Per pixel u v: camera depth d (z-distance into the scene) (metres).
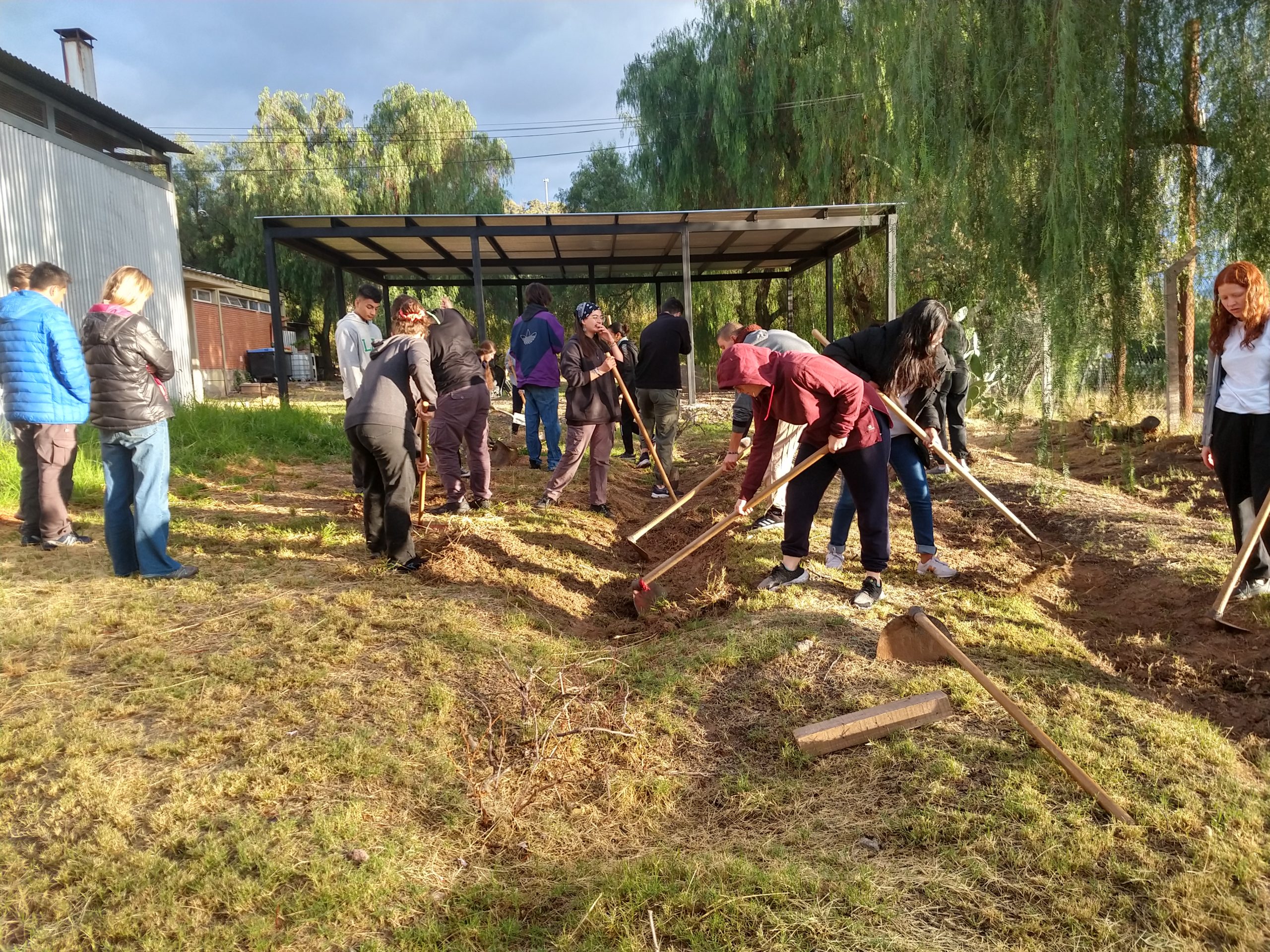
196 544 5.70
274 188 30.12
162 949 2.30
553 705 3.77
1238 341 4.55
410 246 14.98
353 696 3.68
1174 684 3.96
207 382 25.06
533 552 5.86
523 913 2.57
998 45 7.70
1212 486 7.70
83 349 4.78
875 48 11.14
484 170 31.52
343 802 2.97
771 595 4.95
